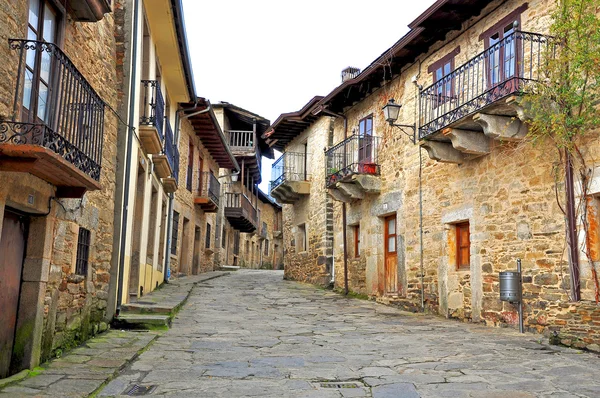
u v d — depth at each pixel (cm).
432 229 1062
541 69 719
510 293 810
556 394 452
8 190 422
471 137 890
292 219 1898
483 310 905
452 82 907
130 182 842
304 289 1516
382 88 1287
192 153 1748
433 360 597
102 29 687
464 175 975
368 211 1322
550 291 766
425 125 950
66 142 432
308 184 1714
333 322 919
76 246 602
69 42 553
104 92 717
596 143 699
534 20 815
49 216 509
